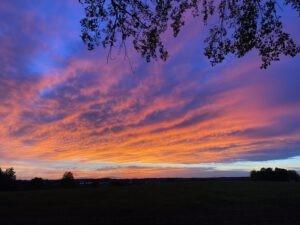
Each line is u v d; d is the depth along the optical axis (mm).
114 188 33438
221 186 34375
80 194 30547
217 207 25062
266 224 20297
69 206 25656
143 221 21453
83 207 25344
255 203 26203
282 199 27547
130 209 24516
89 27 17875
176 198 28281
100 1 17703
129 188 33281
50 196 29797
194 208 24734
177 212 23625
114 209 24594
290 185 35500
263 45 18500
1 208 24547
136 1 17828
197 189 32062
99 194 30344
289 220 21078
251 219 21531
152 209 24469
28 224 20812
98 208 24922
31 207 25344
